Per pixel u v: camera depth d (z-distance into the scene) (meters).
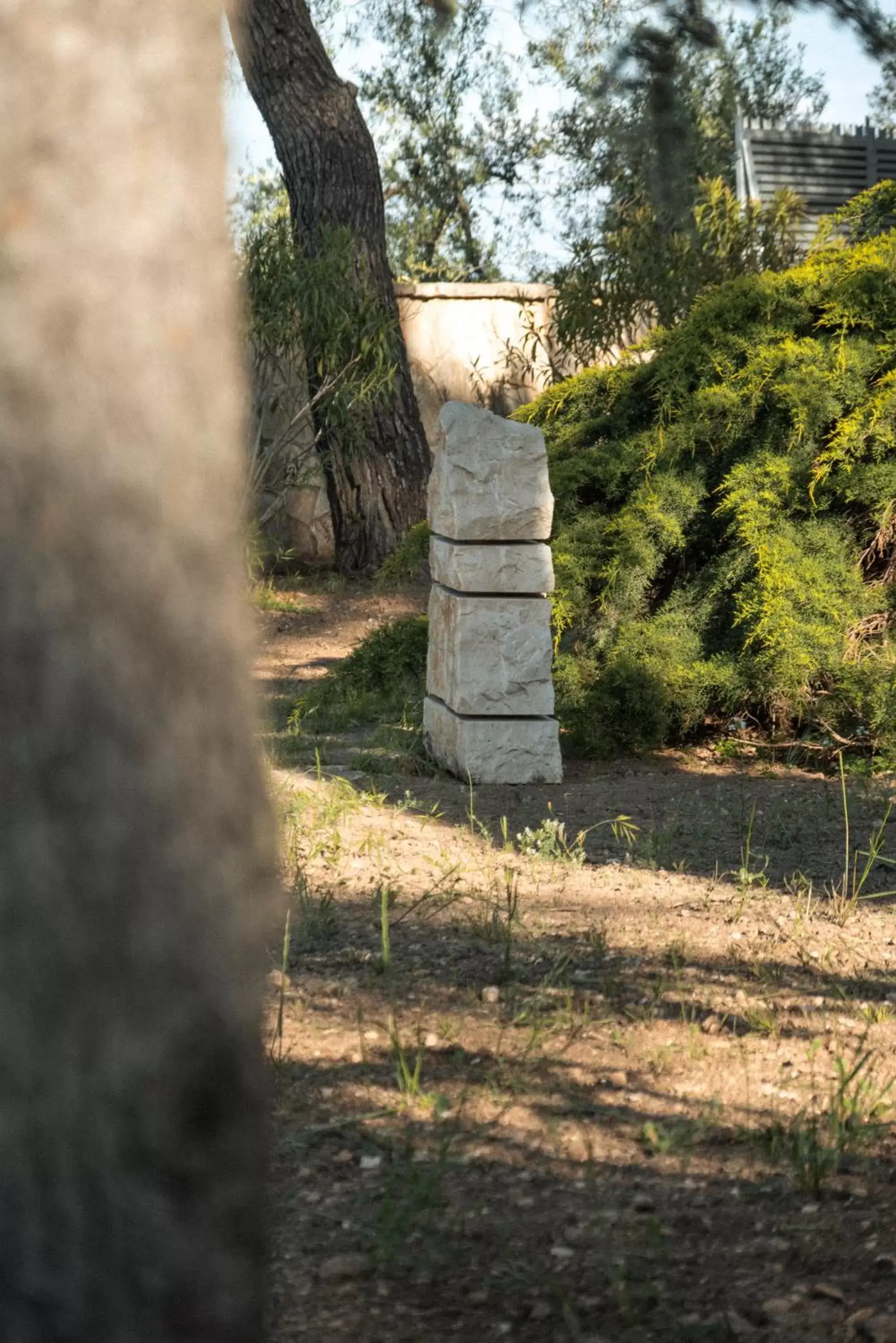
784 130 17.81
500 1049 3.74
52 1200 1.45
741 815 6.67
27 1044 1.43
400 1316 2.49
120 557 1.41
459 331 16.42
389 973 4.40
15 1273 1.46
